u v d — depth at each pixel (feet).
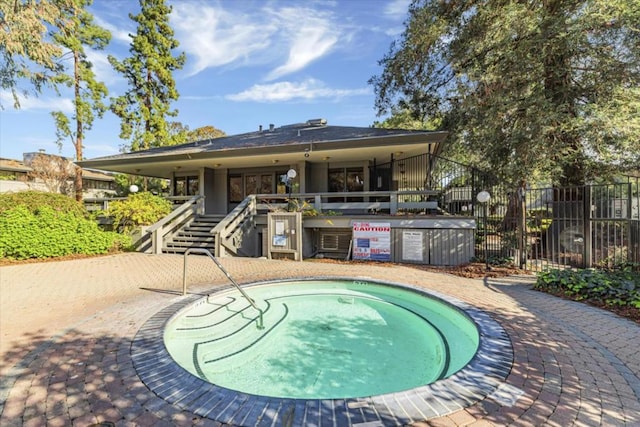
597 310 14.48
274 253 30.12
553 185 33.78
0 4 29.91
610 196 26.99
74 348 10.50
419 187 50.37
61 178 61.41
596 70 27.30
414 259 28.17
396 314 17.20
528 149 28.37
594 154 28.63
